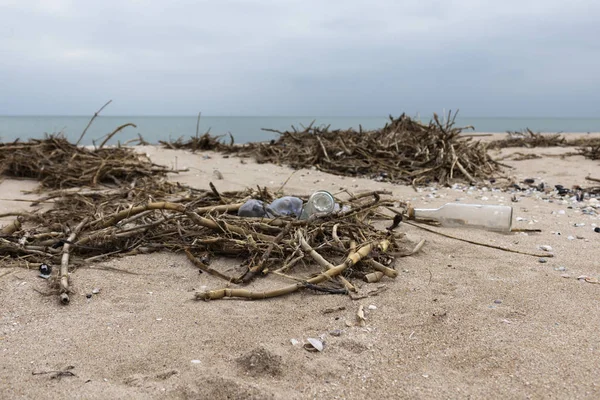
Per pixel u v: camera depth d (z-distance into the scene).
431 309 2.63
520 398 1.88
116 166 6.75
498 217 4.16
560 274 3.14
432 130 8.45
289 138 9.92
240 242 3.29
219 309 2.64
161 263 3.33
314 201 3.79
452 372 2.06
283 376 2.03
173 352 2.20
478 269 3.24
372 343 2.29
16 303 2.68
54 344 2.26
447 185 6.56
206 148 10.49
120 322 2.48
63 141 7.59
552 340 2.29
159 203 3.54
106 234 3.50
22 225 4.17
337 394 1.91
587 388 1.93
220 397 1.88
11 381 1.97
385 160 7.79
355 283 2.99
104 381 1.98
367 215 4.29
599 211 5.02
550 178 7.17
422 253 3.57
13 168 6.59
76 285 2.92
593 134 17.56
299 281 2.94
